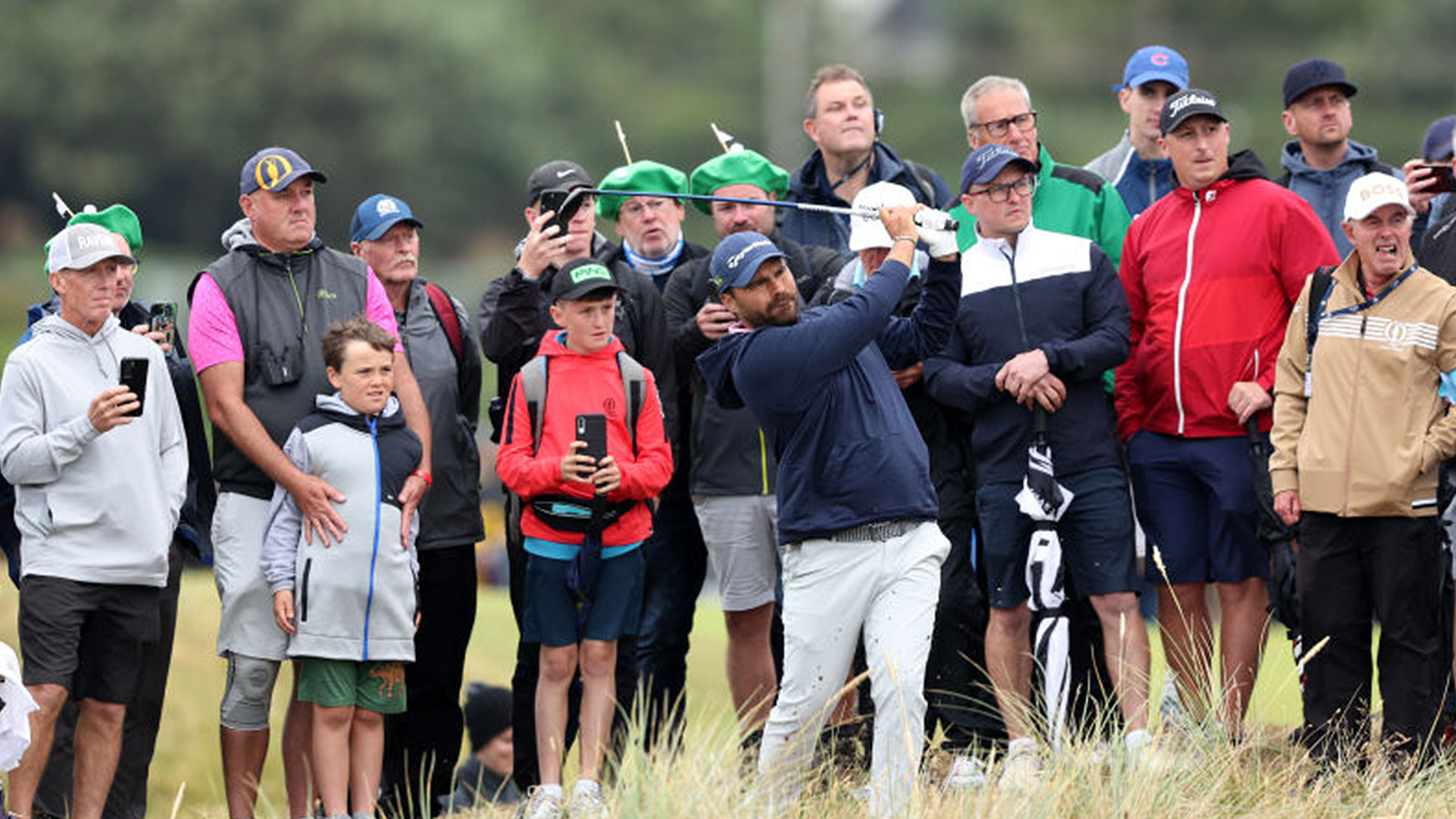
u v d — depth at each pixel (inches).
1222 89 7465.6
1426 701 1141.1
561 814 1096.8
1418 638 1143.0
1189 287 1223.5
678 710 1330.0
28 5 7091.5
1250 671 1221.7
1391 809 1068.5
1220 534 1219.2
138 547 1141.1
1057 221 1273.4
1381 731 1175.0
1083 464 1200.8
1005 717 1180.5
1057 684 1158.3
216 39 6993.1
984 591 1252.5
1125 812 1032.8
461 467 1252.5
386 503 1147.9
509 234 7455.7
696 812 1008.2
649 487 1158.3
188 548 1232.8
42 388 1138.7
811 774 1117.7
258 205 1174.3
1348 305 1160.8
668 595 1326.3
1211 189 1230.3
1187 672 1211.9
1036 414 1195.3
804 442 1082.1
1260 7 7554.1
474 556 1266.0
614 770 1139.9
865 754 1240.8
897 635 1074.7
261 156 1175.0
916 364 1234.0
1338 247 1357.0
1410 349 1138.7
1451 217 1226.0
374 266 1251.2
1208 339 1215.6
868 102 1358.3
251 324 1165.7
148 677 1216.2
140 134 6973.4
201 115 6919.3
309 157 6968.5
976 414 1221.7
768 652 1299.2
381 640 1144.2
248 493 1161.4
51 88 6963.6
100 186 6875.0
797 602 1098.7
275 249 1184.8
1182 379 1221.7
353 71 7042.3
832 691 1098.7
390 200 1256.8
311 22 6993.1
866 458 1075.3
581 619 1170.6
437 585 1245.1
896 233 1092.5
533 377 1167.0
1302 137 1369.3
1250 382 1210.6
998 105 1277.1
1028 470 1188.5
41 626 1122.0
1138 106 1395.2
